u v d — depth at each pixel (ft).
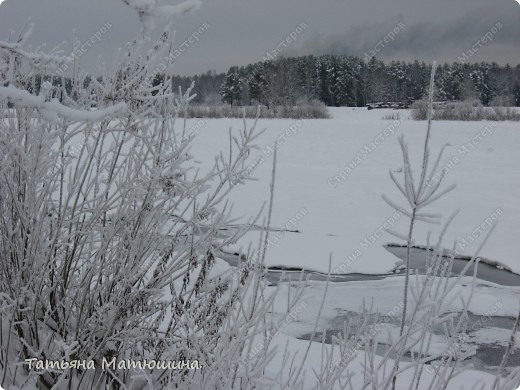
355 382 12.80
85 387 10.11
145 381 10.18
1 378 9.75
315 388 9.05
